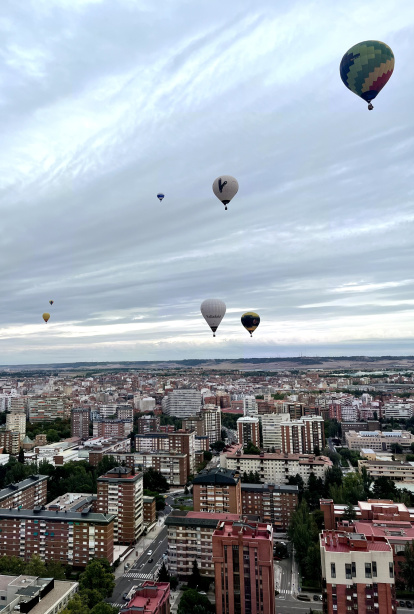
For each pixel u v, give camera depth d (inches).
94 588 5964.6
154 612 4522.6
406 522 6840.6
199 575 6535.4
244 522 5442.9
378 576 4557.1
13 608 4906.5
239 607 4921.3
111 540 7460.6
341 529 5502.0
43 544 7421.3
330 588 4621.1
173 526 6934.1
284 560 7554.1
